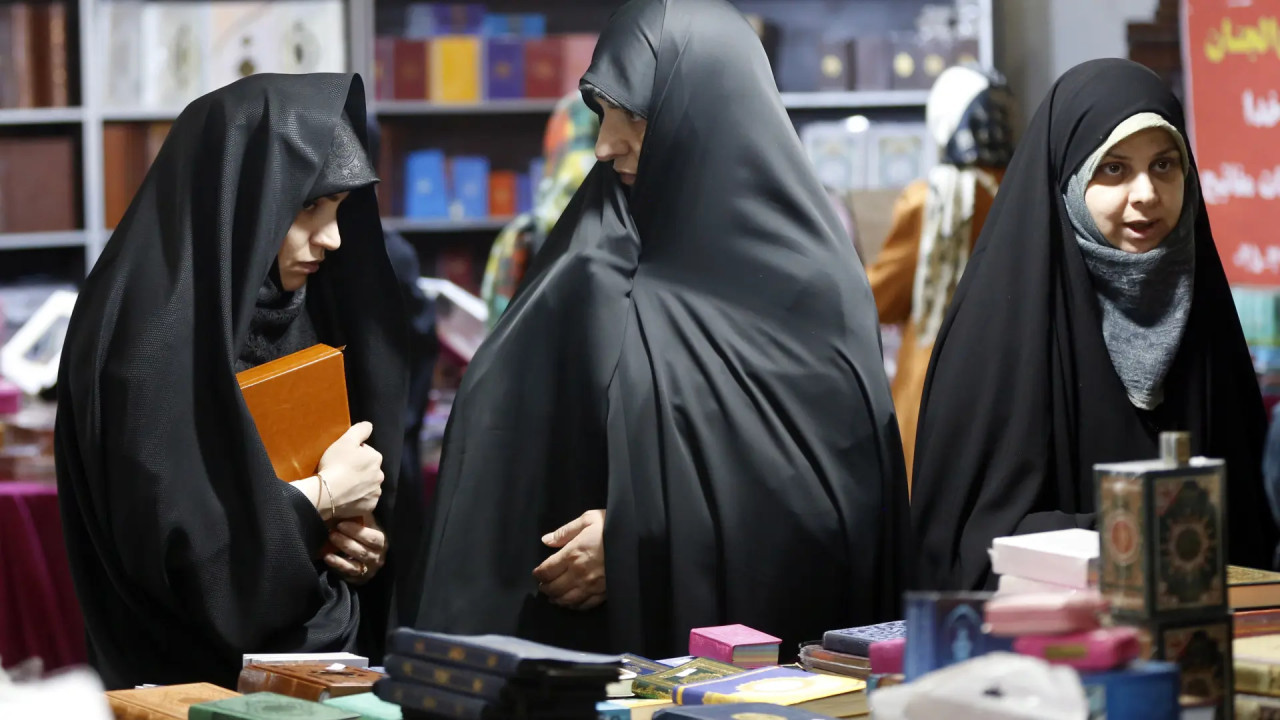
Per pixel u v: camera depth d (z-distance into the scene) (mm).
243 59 7867
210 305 2934
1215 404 3078
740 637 2518
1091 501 2945
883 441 3137
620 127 3227
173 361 2885
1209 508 1829
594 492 3164
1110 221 2932
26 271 8062
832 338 3129
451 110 7992
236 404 2898
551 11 8422
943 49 7809
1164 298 2967
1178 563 1804
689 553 3055
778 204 3180
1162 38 6512
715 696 2158
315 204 3100
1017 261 3023
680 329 3154
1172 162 2941
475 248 8227
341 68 7840
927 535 3031
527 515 3180
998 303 3016
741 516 3072
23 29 7828
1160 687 1686
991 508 2928
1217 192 4582
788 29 8266
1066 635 1715
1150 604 1788
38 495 4309
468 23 8078
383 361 3354
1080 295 2980
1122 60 3021
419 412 5258
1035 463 2910
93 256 7863
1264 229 4465
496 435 3191
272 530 2898
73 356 2951
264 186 2979
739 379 3119
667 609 3086
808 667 2393
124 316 2914
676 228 3205
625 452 3084
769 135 3199
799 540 3066
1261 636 2135
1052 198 3018
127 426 2844
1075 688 1608
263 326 3166
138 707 2129
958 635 1746
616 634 3021
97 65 7867
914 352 5145
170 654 3014
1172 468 1814
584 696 1837
